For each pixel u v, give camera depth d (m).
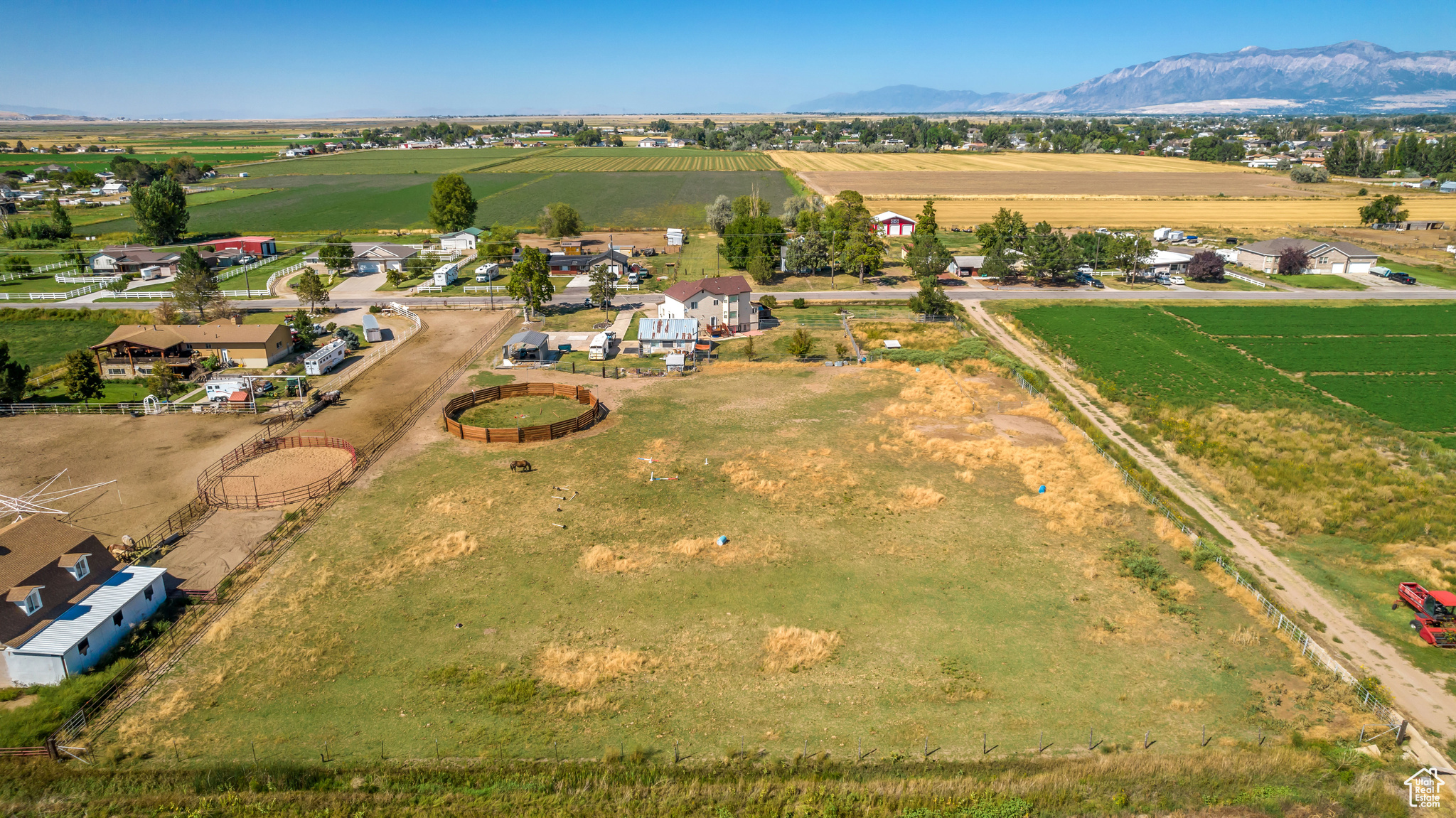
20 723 33.78
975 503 54.62
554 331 100.38
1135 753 32.25
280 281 130.00
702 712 34.94
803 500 54.97
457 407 72.94
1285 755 31.64
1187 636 40.12
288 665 37.97
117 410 72.31
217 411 72.00
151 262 131.75
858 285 127.81
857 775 31.45
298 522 51.69
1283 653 38.88
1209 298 116.94
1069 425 68.19
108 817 29.83
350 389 78.69
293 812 29.95
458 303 115.12
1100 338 96.25
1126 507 53.88
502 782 31.14
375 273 137.12
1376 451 62.66
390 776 31.31
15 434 66.62
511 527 51.31
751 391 78.44
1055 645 39.50
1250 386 78.50
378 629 40.75
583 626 41.03
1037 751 32.53
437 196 169.25
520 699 35.66
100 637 38.56
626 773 31.44
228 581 44.91
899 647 39.38
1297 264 132.00
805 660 38.25
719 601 43.22
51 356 89.81
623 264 126.81
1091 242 137.38
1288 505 53.84
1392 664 38.00
